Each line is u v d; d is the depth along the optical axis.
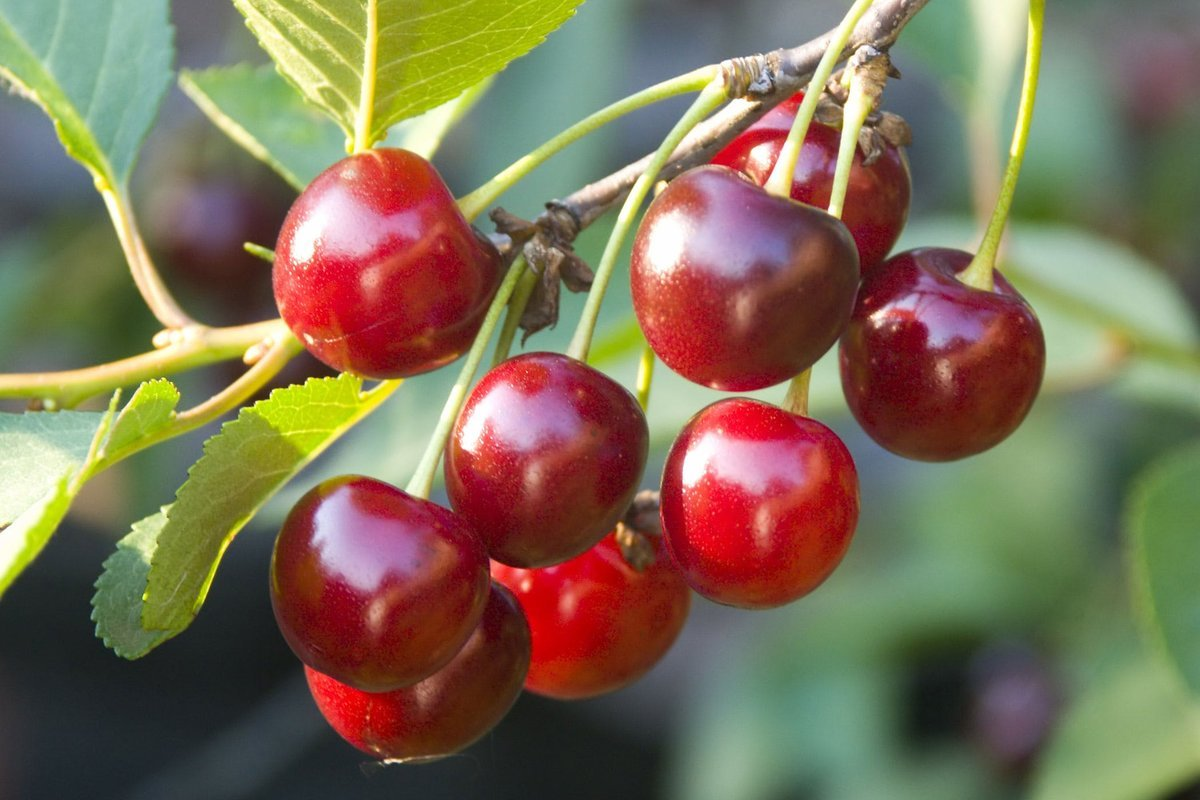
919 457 0.35
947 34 0.47
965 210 0.66
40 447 0.35
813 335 0.33
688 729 0.78
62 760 0.83
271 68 0.41
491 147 0.51
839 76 0.35
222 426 0.34
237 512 0.34
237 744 0.70
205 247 0.56
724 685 0.68
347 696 0.34
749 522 0.34
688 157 0.35
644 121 0.81
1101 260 0.50
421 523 0.33
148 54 0.39
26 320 0.59
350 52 0.35
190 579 0.34
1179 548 0.42
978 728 0.65
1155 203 0.68
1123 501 0.67
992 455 0.68
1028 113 0.35
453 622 0.33
